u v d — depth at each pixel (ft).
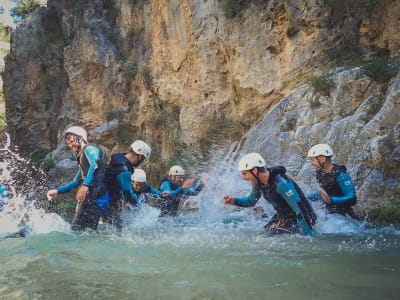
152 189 23.76
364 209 21.08
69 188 18.67
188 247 12.75
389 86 24.27
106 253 11.96
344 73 25.99
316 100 26.71
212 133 35.60
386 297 7.46
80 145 17.89
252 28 33.12
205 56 37.01
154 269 9.98
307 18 29.86
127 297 7.87
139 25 45.37
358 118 23.72
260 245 13.01
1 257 11.64
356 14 28.40
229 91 35.88
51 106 57.82
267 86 32.19
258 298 7.59
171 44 40.04
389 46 26.68
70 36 53.72
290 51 30.89
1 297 8.04
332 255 11.32
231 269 9.84
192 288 8.34
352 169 22.59
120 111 44.91
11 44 61.72
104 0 49.42
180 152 38.11
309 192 23.85
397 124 21.81
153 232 16.30
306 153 25.63
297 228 15.60
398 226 18.13
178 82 39.58
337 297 7.52
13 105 60.39
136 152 19.13
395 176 21.31
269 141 27.96
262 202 22.91
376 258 10.88
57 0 57.47
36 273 9.75
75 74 49.19
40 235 15.56
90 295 8.04
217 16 35.88
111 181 18.11
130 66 44.24
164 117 40.73
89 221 17.07
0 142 59.36
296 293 7.82
